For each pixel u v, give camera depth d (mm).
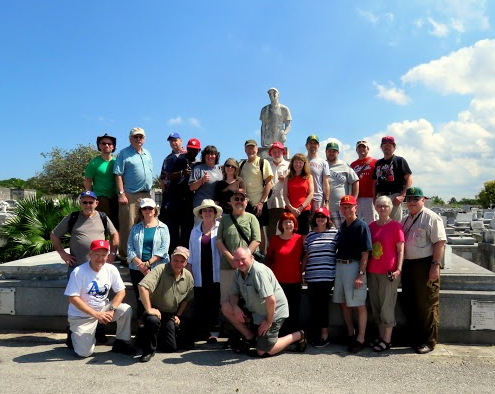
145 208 5730
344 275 5477
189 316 6234
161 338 5320
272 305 4949
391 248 5410
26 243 9938
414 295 5547
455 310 5711
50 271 6441
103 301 5293
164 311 5367
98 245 5195
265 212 6863
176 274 5352
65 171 39656
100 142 6953
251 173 6922
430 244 5457
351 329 5652
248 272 5078
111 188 6980
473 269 6340
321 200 7039
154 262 5664
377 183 7414
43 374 4555
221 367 4789
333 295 5625
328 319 5766
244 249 5078
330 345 5703
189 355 5219
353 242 5449
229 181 6621
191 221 7145
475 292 5738
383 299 5414
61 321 6281
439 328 5738
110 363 4922
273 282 5145
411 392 4133
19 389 4137
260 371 4668
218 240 5672
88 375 4531
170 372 4629
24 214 10570
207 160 6836
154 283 5262
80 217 5797
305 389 4180
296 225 5836
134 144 6887
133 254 5688
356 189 7543
